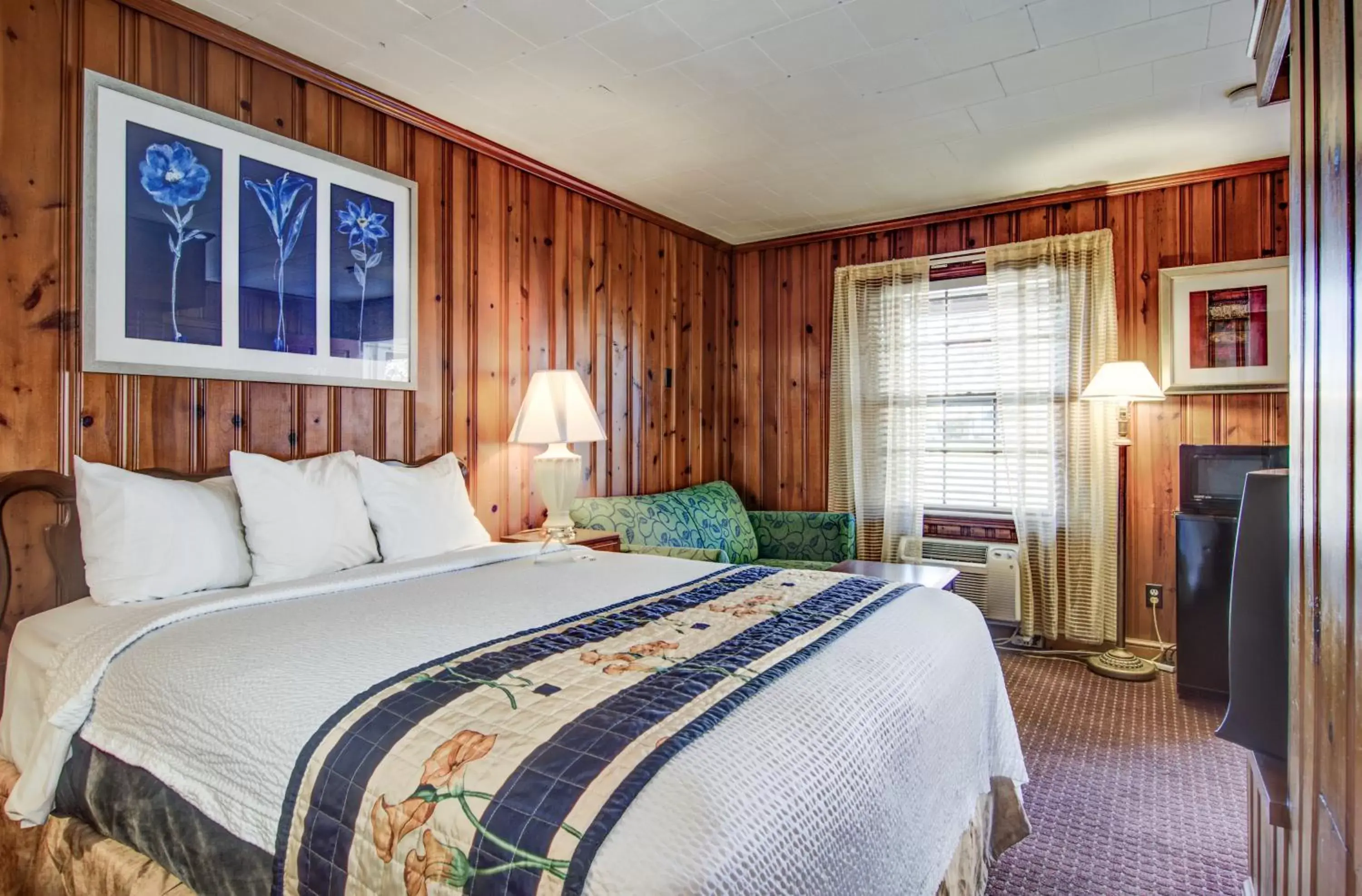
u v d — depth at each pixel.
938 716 1.41
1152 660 3.49
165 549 1.79
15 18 1.82
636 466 3.98
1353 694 0.75
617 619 1.60
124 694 1.37
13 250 1.83
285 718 1.14
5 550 1.79
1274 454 3.01
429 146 2.87
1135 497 3.60
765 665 1.30
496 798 0.89
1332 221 0.85
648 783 0.88
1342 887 0.79
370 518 2.32
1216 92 2.62
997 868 1.89
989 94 2.65
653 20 2.17
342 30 2.22
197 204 2.15
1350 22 0.76
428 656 1.33
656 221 4.10
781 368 4.61
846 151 3.18
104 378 1.98
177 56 2.12
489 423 3.11
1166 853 1.96
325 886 0.98
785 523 4.13
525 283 3.29
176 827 1.23
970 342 4.02
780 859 0.87
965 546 3.94
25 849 1.54
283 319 2.36
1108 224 3.64
